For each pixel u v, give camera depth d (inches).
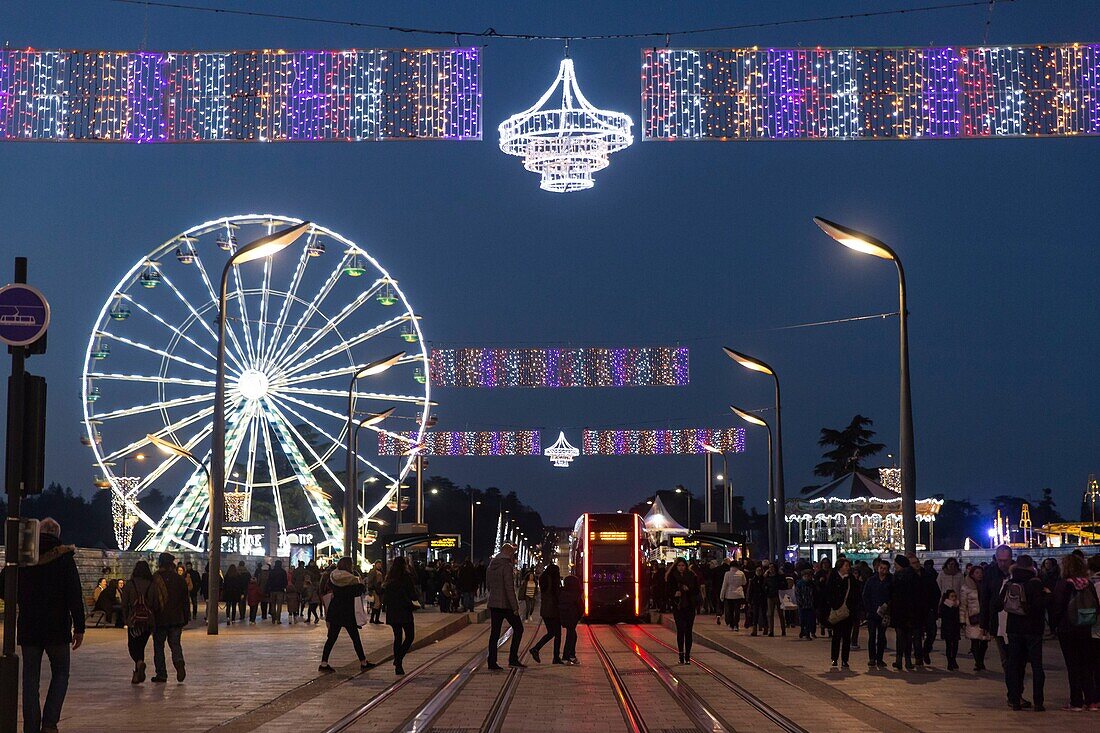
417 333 2474.2
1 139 855.1
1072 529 2605.8
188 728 595.2
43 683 817.5
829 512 2454.5
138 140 859.4
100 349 2379.4
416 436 2432.3
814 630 1369.3
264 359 2456.9
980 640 926.4
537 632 1609.3
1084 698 717.3
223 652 1105.4
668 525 3257.9
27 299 512.4
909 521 1144.2
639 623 1908.2
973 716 654.5
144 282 2415.1
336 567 919.0
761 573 1465.3
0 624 1373.0
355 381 2185.0
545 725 619.2
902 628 941.8
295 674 883.4
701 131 836.6
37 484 509.7
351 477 2153.1
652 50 837.8
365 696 742.5
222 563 2466.8
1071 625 682.2
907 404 1161.4
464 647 1256.8
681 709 688.4
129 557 2039.9
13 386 509.0
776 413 1824.6
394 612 894.4
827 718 645.3
